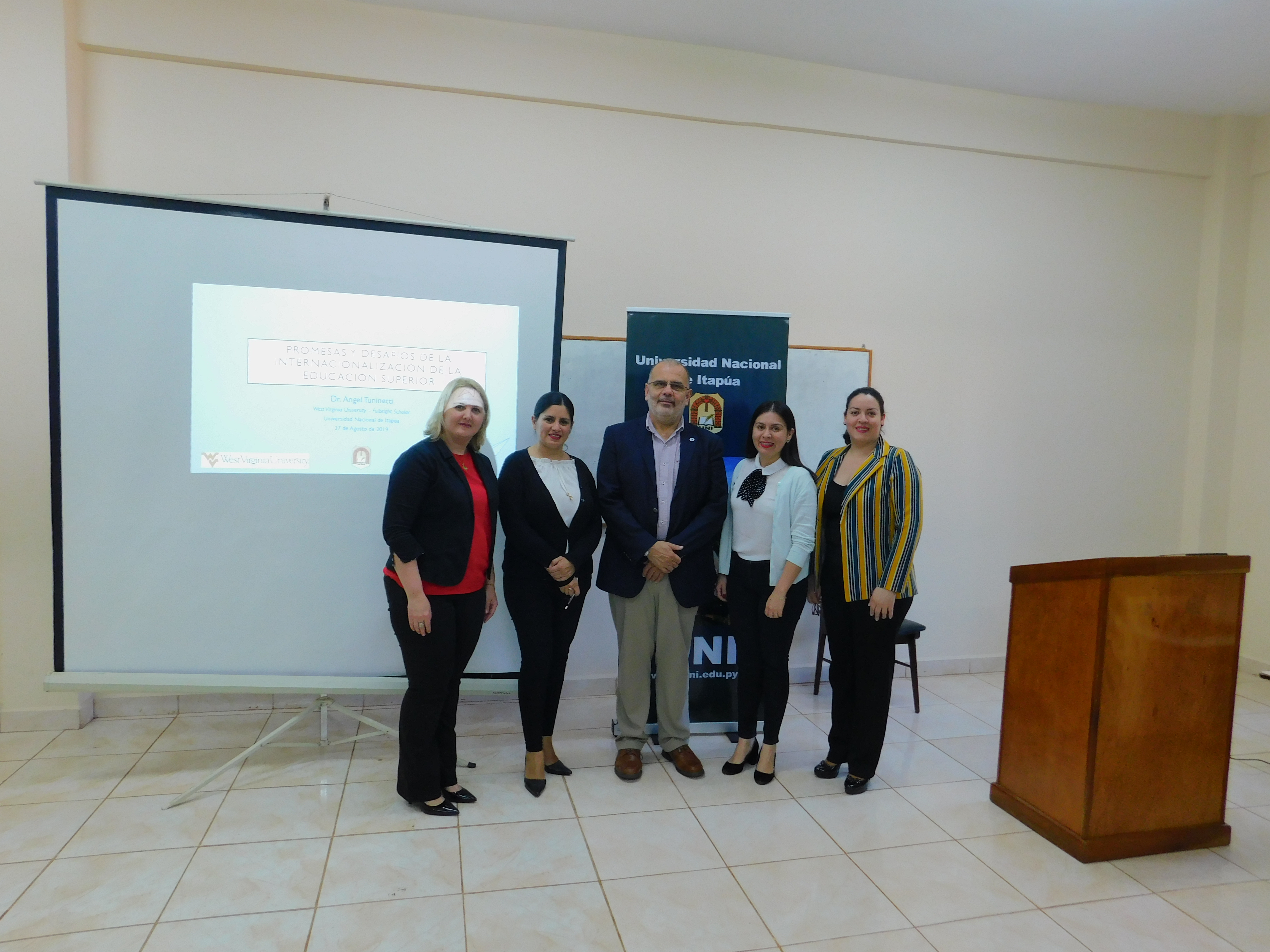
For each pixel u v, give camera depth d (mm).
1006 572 4020
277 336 2395
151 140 2965
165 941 1684
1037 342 3984
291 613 2459
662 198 3459
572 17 3176
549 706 2576
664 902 1885
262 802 2355
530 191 3312
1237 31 3152
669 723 2736
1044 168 3938
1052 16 3072
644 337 2965
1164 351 4164
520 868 2020
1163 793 2182
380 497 2498
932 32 3230
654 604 2662
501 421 2607
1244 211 4098
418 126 3193
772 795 2508
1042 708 2293
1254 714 3408
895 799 2486
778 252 3609
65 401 2273
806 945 1730
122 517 2328
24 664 2873
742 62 3469
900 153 3742
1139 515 4184
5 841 2086
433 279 2510
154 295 2305
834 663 2617
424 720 2238
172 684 2371
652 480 2611
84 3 2855
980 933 1787
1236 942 1771
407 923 1771
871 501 2430
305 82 3086
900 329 3789
